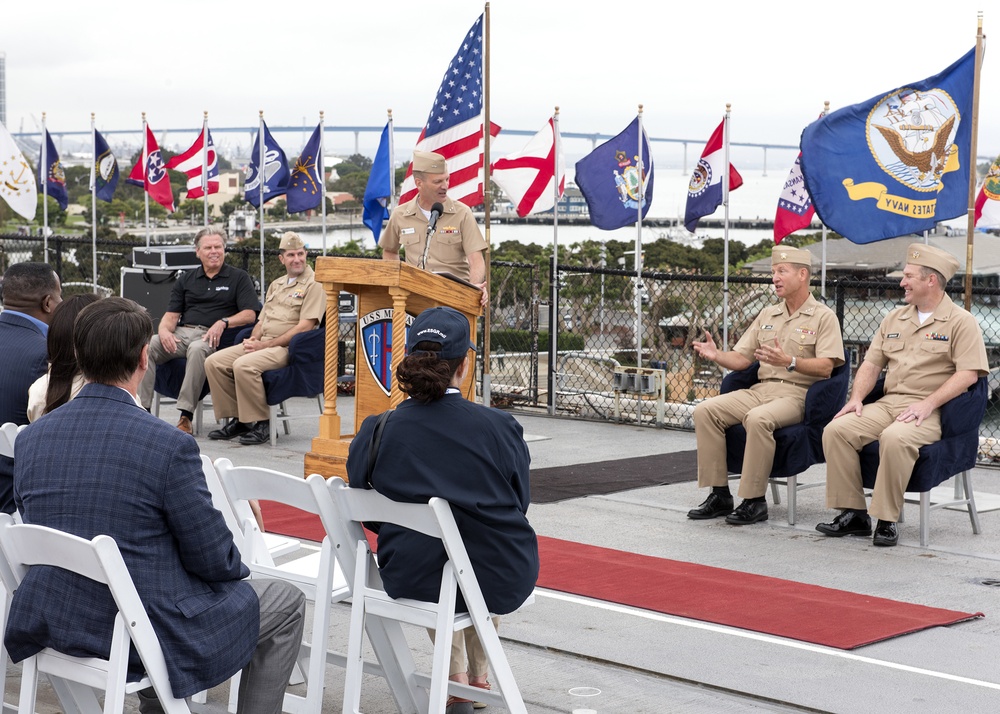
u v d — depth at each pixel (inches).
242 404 325.4
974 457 235.9
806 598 192.1
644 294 404.8
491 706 146.7
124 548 109.9
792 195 337.4
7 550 115.4
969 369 229.0
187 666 111.6
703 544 229.3
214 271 346.3
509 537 126.7
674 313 401.4
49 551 108.4
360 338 244.1
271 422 329.1
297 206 457.7
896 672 157.6
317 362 332.5
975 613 184.9
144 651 108.3
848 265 631.8
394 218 285.0
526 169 392.2
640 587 197.6
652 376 373.1
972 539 235.1
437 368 126.2
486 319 322.3
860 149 254.8
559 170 403.5
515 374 422.3
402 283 227.3
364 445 128.0
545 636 173.0
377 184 395.9
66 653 113.0
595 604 188.5
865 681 154.1
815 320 247.9
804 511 260.5
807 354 248.2
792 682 153.8
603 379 401.1
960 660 162.7
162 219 837.8
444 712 124.0
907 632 174.4
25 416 167.3
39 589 112.2
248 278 348.8
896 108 255.4
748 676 155.9
